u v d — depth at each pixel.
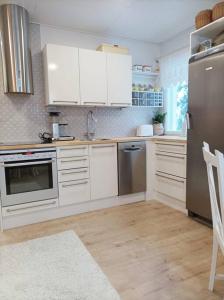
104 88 3.07
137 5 2.56
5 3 2.50
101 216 2.68
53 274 1.61
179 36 3.43
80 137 3.31
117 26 3.12
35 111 3.00
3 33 2.53
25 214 2.48
